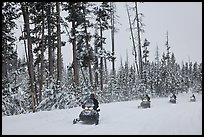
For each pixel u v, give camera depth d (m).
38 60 31.41
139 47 46.12
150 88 53.16
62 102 23.59
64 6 30.88
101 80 39.16
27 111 24.22
